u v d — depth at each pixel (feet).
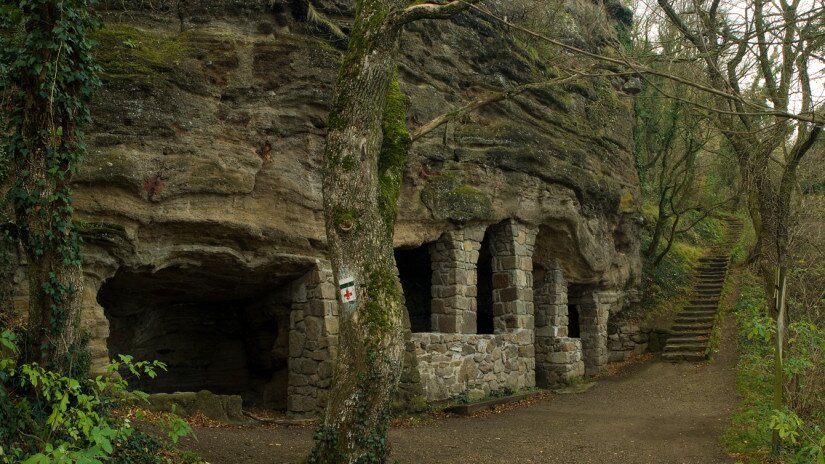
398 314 20.12
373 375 19.34
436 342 37.14
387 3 20.72
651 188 73.72
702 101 35.81
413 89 37.99
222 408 29.53
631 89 58.70
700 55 25.32
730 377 44.14
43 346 18.02
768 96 27.53
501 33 43.57
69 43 18.97
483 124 42.65
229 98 30.83
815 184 45.32
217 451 23.00
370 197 20.33
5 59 19.03
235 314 39.22
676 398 40.57
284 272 33.45
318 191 32.86
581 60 51.13
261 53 31.60
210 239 30.30
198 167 29.07
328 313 33.04
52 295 18.21
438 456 25.41
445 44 40.63
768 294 27.12
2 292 23.93
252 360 39.04
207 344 39.22
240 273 32.63
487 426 32.22
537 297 49.75
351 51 20.62
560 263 49.65
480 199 40.19
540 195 45.14
